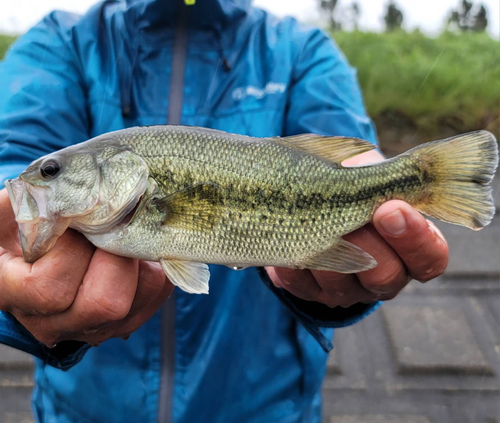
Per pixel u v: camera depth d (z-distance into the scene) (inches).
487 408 20.1
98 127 13.8
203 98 14.1
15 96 12.9
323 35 15.4
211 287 13.6
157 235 9.9
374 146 10.3
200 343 13.6
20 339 10.1
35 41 14.1
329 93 13.9
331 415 20.0
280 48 14.5
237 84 14.1
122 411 13.4
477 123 42.6
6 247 9.3
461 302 25.4
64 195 9.6
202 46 14.2
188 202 9.9
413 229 8.9
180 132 10.1
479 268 27.4
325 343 12.1
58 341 9.8
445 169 10.4
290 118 14.2
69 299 8.8
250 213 10.0
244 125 13.8
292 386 14.2
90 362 13.4
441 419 19.7
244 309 13.8
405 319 24.3
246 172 10.0
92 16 14.5
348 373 21.9
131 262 9.3
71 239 9.3
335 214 10.2
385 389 21.1
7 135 12.4
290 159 10.2
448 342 23.0
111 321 9.0
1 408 20.1
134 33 14.1
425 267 9.5
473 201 10.3
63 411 13.7
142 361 13.5
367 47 50.1
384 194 10.4
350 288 10.5
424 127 42.6
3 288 8.8
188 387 13.4
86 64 14.0
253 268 13.9
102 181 9.8
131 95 14.0
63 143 13.2
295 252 10.1
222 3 13.8
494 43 54.4
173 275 9.8
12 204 9.1
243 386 13.7
